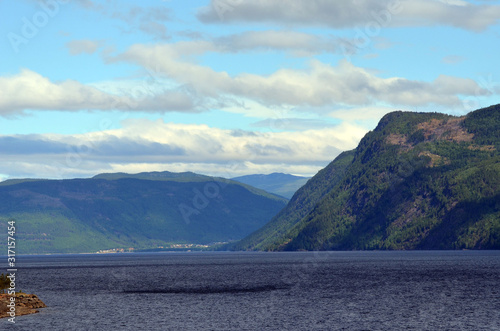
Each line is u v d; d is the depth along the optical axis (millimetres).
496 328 73812
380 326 75750
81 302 103938
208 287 133750
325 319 81562
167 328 75750
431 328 74062
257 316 84812
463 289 119312
